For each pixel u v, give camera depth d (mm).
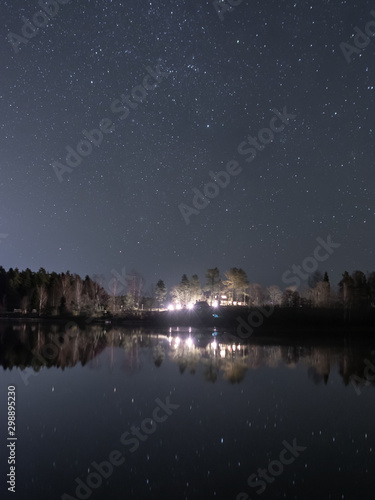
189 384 22484
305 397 19938
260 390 21344
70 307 102938
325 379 24781
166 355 34812
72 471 11133
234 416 16531
